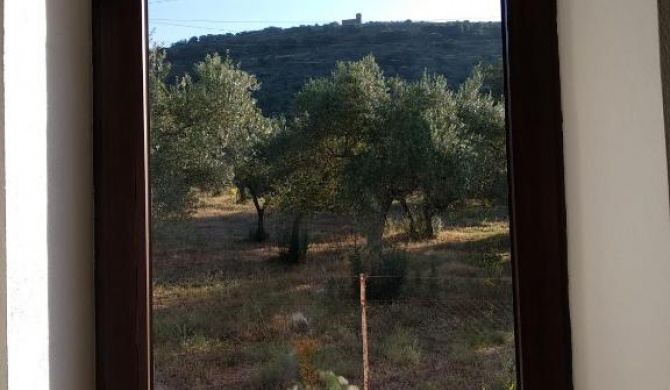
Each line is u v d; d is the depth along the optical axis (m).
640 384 1.15
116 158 1.25
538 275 1.21
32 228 1.13
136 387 1.24
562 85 1.21
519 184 1.22
